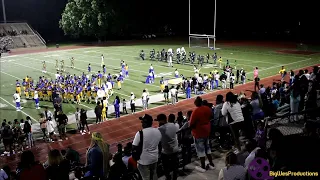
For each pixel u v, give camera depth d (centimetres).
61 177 572
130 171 713
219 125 951
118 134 2106
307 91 1255
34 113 2612
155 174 658
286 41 6738
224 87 3189
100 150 629
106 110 2408
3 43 6806
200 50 5753
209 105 1002
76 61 5125
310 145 521
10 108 2755
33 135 2170
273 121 1170
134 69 4259
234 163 559
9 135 1861
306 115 1055
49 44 7894
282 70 3316
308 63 4231
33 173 551
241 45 6353
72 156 1041
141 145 628
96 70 4328
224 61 4584
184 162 851
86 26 7638
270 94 1551
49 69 4506
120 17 7794
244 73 3319
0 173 995
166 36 8675
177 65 4450
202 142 795
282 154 521
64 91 2923
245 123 916
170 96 2947
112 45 7194
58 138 2102
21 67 4706
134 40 8094
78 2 7556
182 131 858
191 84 3080
